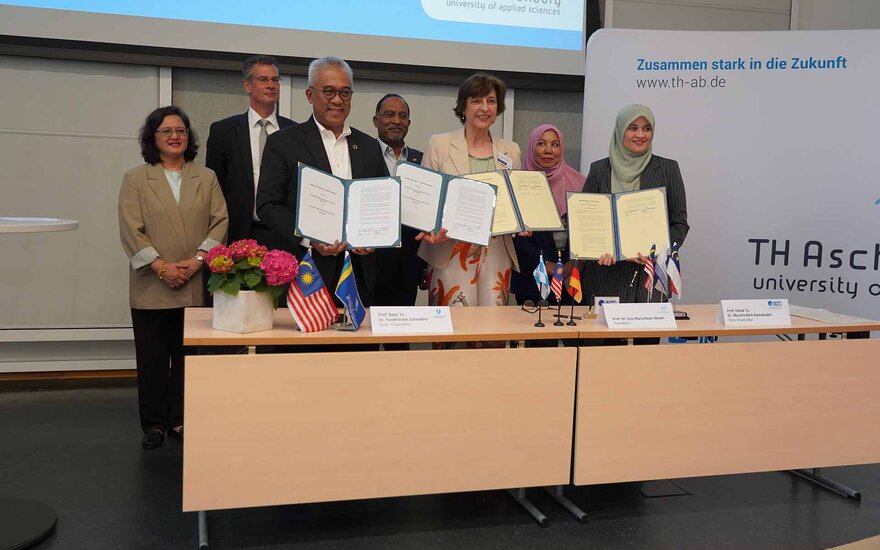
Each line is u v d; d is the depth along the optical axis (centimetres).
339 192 254
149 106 434
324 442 225
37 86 418
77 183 431
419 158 390
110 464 305
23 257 429
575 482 250
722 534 251
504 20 463
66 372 448
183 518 254
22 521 242
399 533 246
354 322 236
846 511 275
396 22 446
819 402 274
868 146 409
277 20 429
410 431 232
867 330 281
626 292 312
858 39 407
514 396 241
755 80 417
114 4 408
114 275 443
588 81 428
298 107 447
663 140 425
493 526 253
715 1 495
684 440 260
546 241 345
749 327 270
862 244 412
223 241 325
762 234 422
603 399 250
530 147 364
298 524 251
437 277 302
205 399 215
